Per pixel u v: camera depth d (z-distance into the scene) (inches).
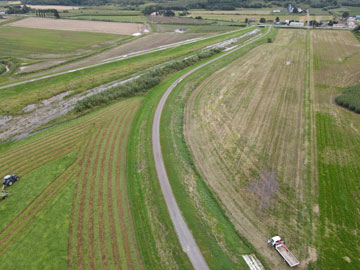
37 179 1396.4
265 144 1672.0
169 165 1497.3
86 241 1056.8
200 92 2477.9
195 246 1038.4
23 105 2247.8
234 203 1244.5
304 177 1393.9
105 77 2942.9
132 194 1304.1
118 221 1151.6
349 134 1770.4
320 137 1736.0
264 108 2128.4
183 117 2021.4
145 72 3088.1
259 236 1083.9
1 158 1562.5
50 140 1736.0
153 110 2139.5
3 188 1310.3
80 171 1457.9
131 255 1007.0
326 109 2102.6
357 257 986.7
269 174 1421.0
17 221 1149.1
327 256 991.0
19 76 2952.8
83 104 2172.7
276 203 1237.1
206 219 1160.2
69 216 1172.5
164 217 1165.7
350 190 1304.1
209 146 1667.1
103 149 1648.6
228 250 1026.7
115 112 2117.4
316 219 1146.0
